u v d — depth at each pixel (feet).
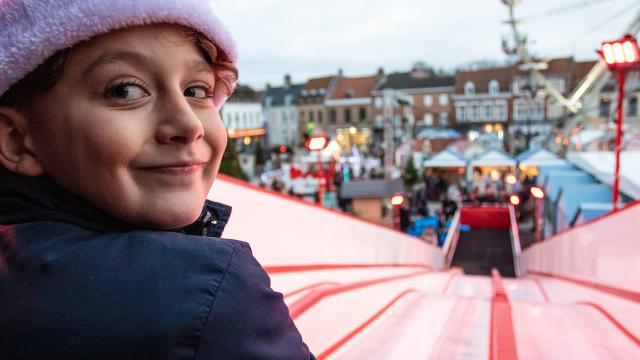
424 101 231.71
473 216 93.09
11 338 2.35
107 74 2.45
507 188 115.14
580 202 55.77
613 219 19.30
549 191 72.95
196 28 2.64
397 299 15.74
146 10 2.41
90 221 2.69
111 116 2.46
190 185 2.69
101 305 2.35
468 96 221.66
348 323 11.27
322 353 9.07
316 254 20.08
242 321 2.46
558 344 11.23
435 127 226.58
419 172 129.59
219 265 2.52
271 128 274.57
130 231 2.68
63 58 2.43
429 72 250.16
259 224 14.61
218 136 2.85
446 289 27.71
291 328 2.72
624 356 10.46
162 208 2.61
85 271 2.43
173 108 2.56
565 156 103.71
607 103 176.14
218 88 3.30
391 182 85.87
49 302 2.38
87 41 2.43
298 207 17.84
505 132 217.56
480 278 35.27
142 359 2.30
